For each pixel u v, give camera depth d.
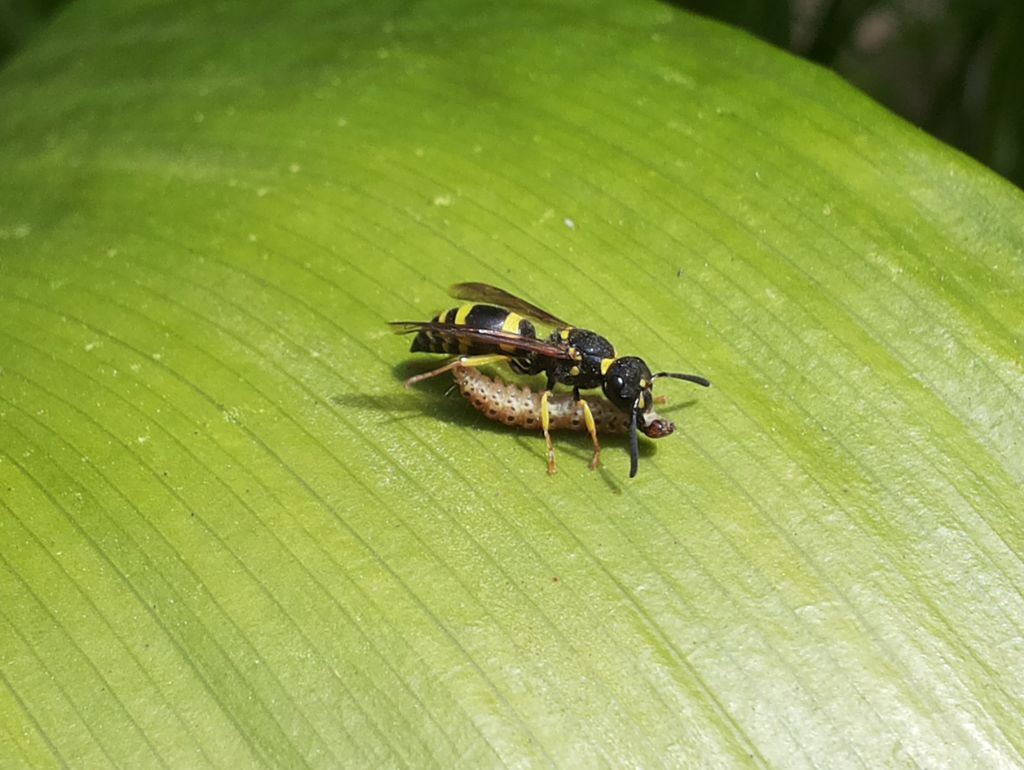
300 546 0.13
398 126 0.14
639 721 0.12
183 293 0.13
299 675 0.12
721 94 0.14
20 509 0.13
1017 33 0.16
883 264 0.13
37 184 0.14
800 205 0.14
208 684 0.12
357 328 0.13
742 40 0.14
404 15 0.15
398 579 0.12
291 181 0.14
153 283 0.13
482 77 0.14
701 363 0.13
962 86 0.17
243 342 0.13
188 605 0.12
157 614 0.12
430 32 0.15
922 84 0.20
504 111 0.14
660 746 0.12
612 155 0.14
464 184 0.14
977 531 0.13
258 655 0.12
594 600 0.12
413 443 0.13
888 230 0.13
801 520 0.13
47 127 0.15
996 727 0.12
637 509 0.13
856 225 0.13
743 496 0.13
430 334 0.13
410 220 0.14
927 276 0.13
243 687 0.12
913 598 0.12
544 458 0.13
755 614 0.12
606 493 0.13
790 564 0.13
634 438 0.13
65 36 0.15
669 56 0.14
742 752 0.12
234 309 0.13
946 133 0.17
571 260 0.14
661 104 0.14
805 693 0.12
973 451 0.13
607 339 0.13
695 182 0.14
